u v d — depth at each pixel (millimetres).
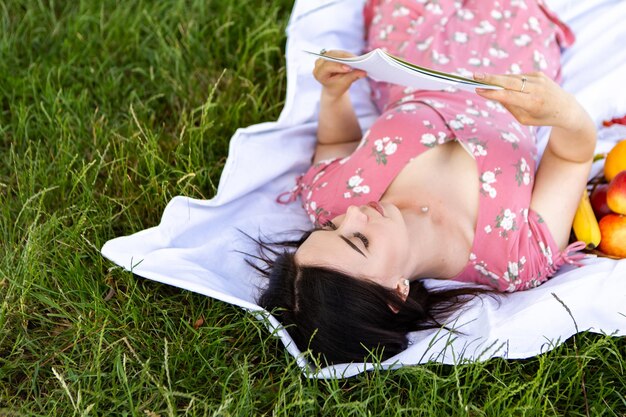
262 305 2084
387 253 1943
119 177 2498
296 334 2010
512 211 2129
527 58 2531
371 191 2209
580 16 2822
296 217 2471
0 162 2594
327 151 2512
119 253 2146
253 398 1942
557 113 1963
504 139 2217
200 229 2361
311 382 1983
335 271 1916
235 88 2807
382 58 1781
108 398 1904
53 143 2586
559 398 1942
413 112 2277
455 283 2213
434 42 2531
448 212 2146
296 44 2703
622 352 2037
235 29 2982
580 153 2119
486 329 2018
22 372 2051
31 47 2932
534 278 2162
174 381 2004
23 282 2111
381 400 1956
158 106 2801
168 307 2182
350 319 1921
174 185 2488
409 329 2055
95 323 2045
